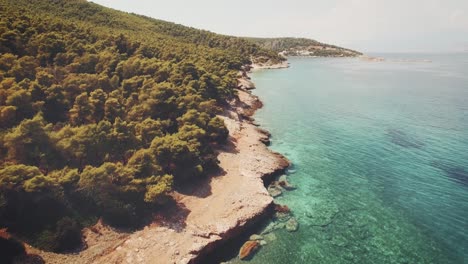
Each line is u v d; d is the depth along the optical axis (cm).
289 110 9506
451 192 4688
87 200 3728
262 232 3884
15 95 4616
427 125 7800
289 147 6538
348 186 4944
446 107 9669
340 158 5966
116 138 4528
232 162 5362
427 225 3962
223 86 8944
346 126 7875
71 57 6906
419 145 6494
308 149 6419
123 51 9356
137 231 3600
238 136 6581
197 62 10950
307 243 3681
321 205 4444
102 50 8206
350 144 6650
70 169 3912
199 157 4862
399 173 5312
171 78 7825
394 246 3616
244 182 4725
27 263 2950
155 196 3834
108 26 13188
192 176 4619
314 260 3422
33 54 6712
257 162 5428
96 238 3416
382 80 16100
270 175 5153
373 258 3441
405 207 4350
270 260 3431
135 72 7356
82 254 3195
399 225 3975
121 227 3628
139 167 4169
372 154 6112
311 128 7769
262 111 9381
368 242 3688
